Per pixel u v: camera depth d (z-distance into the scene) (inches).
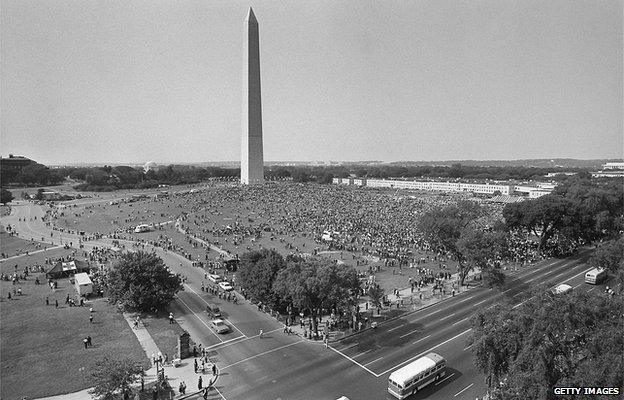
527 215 3853.3
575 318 1162.6
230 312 2405.3
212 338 2052.2
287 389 1583.4
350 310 2196.1
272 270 2336.4
